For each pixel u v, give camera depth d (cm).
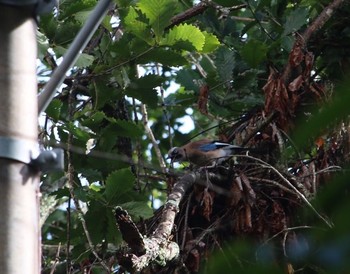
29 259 434
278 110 1138
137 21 1052
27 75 479
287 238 1018
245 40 1363
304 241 434
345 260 278
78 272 1125
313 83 1153
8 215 438
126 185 1016
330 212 288
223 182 1125
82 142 1081
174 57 1093
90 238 1045
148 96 1152
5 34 480
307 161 1148
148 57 1100
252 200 1074
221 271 297
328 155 1106
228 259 320
